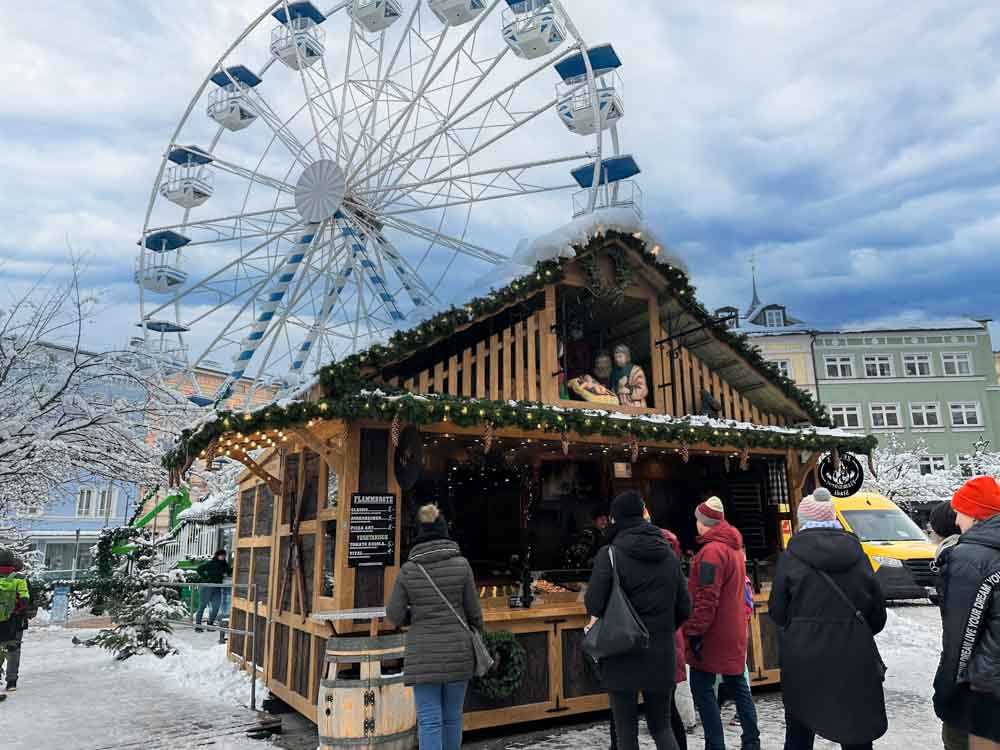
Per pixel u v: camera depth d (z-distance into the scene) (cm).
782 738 540
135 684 830
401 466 578
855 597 371
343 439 585
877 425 3412
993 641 291
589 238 715
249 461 723
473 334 684
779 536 801
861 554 380
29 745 564
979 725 305
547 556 890
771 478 820
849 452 779
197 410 1221
